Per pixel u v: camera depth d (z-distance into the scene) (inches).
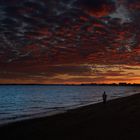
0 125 751.7
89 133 551.5
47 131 605.9
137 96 2482.8
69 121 780.0
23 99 2790.4
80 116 907.4
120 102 1627.7
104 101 1489.9
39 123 759.1
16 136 558.6
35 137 538.6
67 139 501.4
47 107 1624.0
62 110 1301.7
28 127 687.1
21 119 959.0
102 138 492.7
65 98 2827.3
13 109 1582.2
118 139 477.1
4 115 1175.6
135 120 752.3
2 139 529.7
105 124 684.1
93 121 757.3
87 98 2736.2
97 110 1117.7
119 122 714.8
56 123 745.0
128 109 1135.0
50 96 3435.0
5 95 3954.2
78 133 558.6
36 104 1982.0
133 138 482.0
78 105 1665.8
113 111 1053.8
